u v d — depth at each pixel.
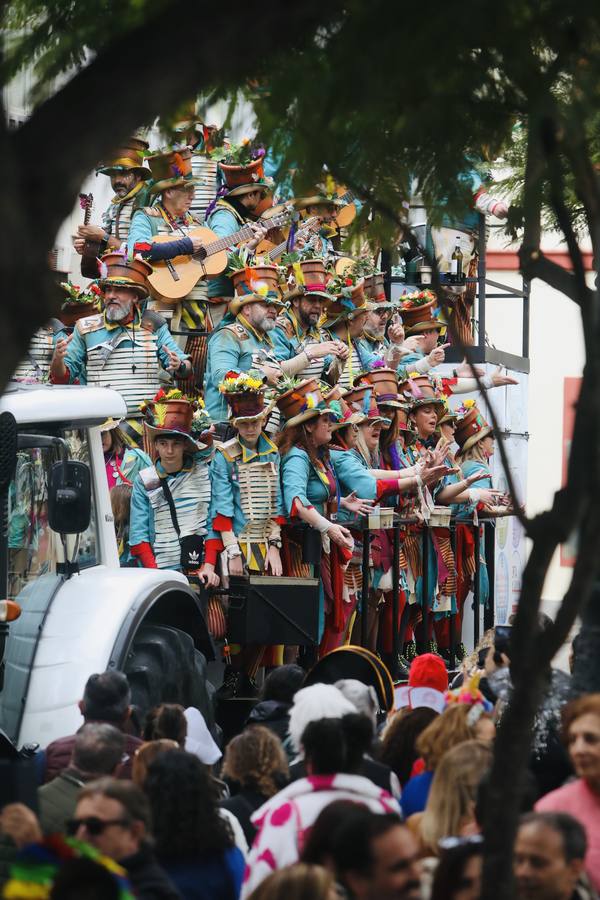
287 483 36.59
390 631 41.12
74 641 25.16
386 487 39.66
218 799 17.06
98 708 21.06
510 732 11.45
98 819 13.62
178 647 27.48
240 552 34.97
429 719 21.19
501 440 12.13
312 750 16.11
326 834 13.13
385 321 46.19
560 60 11.86
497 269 71.44
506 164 16.12
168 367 38.81
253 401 35.75
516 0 11.04
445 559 42.91
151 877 13.63
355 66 10.73
